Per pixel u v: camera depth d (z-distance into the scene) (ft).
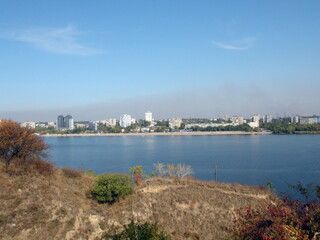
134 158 286.87
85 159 285.43
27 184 68.23
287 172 191.31
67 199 69.05
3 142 75.56
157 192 83.41
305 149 326.03
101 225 62.95
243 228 30.48
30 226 56.13
